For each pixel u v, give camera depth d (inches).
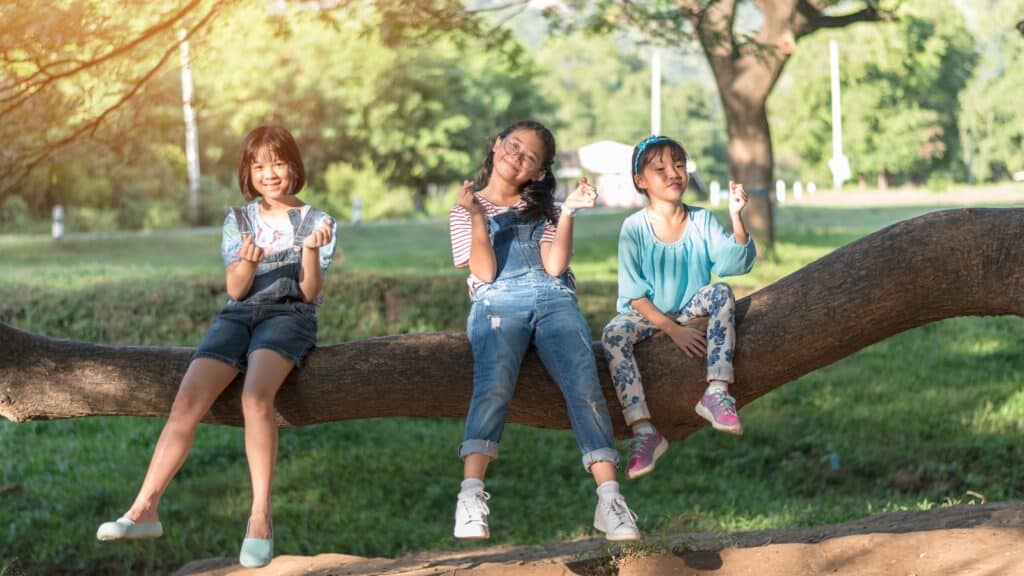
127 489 346.9
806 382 465.1
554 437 405.4
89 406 195.6
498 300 172.7
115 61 264.8
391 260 822.5
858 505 315.0
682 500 338.0
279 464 377.4
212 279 625.9
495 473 372.5
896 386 454.3
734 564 182.4
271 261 176.4
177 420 168.1
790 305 181.0
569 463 378.9
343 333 522.3
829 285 180.1
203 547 302.5
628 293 180.2
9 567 282.4
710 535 223.8
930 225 179.6
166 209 1359.5
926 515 217.6
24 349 195.9
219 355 171.9
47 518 321.4
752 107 783.1
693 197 2596.0
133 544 303.1
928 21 1509.6
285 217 178.4
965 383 458.6
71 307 533.6
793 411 426.3
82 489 345.4
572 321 172.1
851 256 181.3
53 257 868.0
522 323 171.8
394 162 1808.6
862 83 2551.7
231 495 347.3
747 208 799.7
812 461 371.2
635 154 182.1
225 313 177.0
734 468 372.8
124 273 679.7
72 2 231.6
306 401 186.2
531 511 336.5
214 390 171.3
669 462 378.9
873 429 395.5
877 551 182.1
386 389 185.5
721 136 3880.4
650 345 182.5
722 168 3838.6
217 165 1649.9
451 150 1902.1
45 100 271.0
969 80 2647.6
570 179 2561.5
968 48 2581.2
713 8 541.6
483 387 168.4
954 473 351.3
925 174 2797.7
